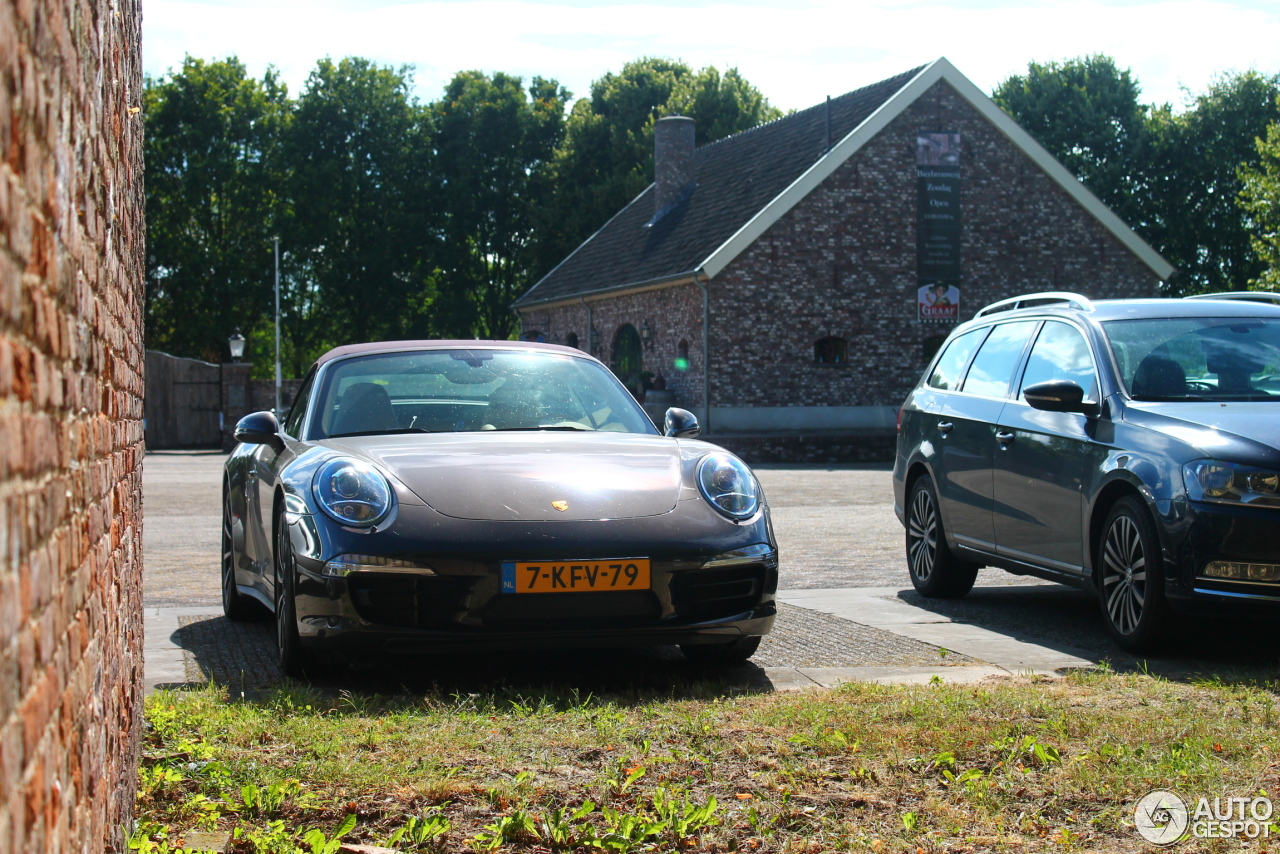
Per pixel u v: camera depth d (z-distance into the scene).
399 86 51.66
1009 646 5.34
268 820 2.87
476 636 4.23
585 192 46.12
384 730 3.59
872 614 6.31
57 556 1.37
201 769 3.18
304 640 4.34
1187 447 5.02
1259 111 44.53
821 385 28.08
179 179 47.97
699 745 3.42
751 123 45.81
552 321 36.09
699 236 29.55
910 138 28.34
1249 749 3.34
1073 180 29.20
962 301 28.80
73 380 1.56
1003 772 3.15
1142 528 5.05
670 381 28.91
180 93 48.12
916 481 7.33
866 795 2.99
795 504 13.46
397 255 50.53
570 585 4.27
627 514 4.44
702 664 4.90
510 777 3.15
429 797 2.98
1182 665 4.88
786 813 2.84
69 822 1.39
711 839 2.73
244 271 47.81
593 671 4.80
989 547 6.43
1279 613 4.71
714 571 4.45
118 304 2.44
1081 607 6.65
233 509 6.08
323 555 4.27
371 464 4.56
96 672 1.78
